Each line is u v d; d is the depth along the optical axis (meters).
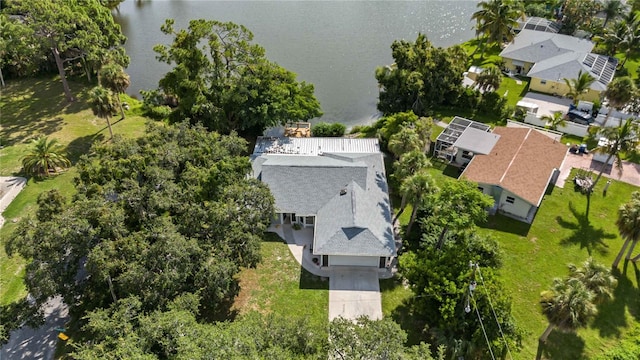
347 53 79.62
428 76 56.78
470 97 60.59
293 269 37.69
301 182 41.91
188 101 49.62
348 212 38.56
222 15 99.50
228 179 35.31
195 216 31.58
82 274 34.53
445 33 89.88
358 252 36.25
